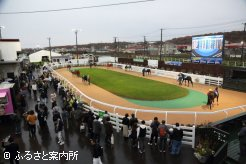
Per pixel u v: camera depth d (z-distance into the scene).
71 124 16.38
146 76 43.66
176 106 21.67
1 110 16.64
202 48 38.00
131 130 12.66
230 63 42.84
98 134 12.70
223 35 33.88
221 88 31.19
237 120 13.74
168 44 136.00
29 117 14.24
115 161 11.15
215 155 10.00
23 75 32.38
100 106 21.53
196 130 12.24
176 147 11.59
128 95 26.52
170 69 46.41
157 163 10.94
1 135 14.75
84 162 11.19
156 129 12.34
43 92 21.52
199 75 35.56
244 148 10.45
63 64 63.41
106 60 74.19
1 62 30.50
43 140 13.80
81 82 36.28
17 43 35.34
